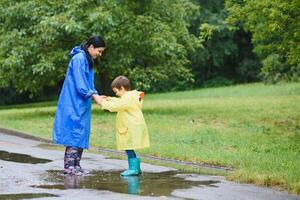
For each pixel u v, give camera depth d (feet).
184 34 78.79
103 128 56.49
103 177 28.78
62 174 29.40
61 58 70.03
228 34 165.68
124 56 72.13
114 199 23.15
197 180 28.30
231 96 109.29
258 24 52.19
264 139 46.03
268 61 71.61
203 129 53.57
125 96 29.30
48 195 23.72
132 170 29.50
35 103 146.72
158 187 26.13
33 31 69.51
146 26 72.13
